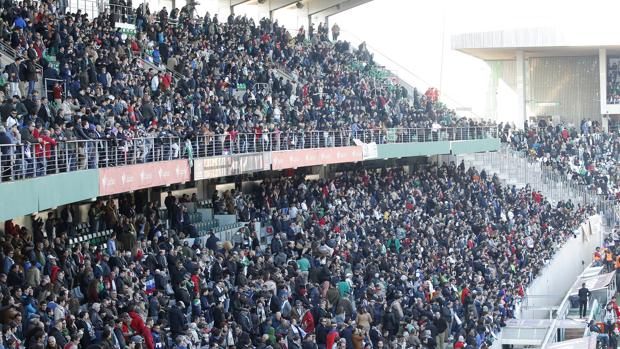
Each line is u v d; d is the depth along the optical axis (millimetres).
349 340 62688
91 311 51969
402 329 69750
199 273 65500
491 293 89812
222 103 91688
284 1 140000
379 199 106938
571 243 123500
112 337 49594
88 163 64188
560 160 145250
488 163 139500
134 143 70562
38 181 55688
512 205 124312
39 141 57781
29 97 63156
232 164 83938
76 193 61344
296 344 59344
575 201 138750
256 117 93688
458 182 124812
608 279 108750
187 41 100312
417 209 108188
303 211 90062
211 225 83438
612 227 141625
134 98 77250
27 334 46594
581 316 98438
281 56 115125
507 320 91188
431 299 79250
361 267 81125
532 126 157625
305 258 77125
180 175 76312
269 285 65812
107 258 59531
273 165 90688
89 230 67750
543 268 111125
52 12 81500
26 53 71875
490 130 138500
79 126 63969
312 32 132125
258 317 61875
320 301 67500
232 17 115438
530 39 152750
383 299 74375
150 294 60688
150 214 72562
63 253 57719
